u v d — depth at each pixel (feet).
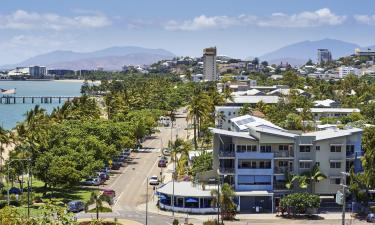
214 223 418.72
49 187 537.24
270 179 479.41
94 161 550.77
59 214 270.26
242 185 477.36
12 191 504.02
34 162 510.58
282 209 457.68
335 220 443.32
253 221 437.58
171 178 593.42
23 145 522.47
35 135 534.37
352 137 489.26
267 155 479.00
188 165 636.89
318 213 463.83
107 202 470.80
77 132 618.03
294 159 482.69
